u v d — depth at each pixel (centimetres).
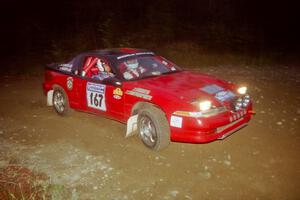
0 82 1126
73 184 451
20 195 427
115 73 592
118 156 527
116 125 661
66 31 1493
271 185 432
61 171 487
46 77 761
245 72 1162
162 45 1523
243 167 477
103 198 417
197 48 1475
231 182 442
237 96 536
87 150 555
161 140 517
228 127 509
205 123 475
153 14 1619
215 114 488
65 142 593
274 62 1360
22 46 1427
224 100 515
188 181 448
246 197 410
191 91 520
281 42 1664
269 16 1862
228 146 544
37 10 1556
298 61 1370
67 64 714
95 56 643
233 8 1836
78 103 677
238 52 1488
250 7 1856
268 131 599
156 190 430
